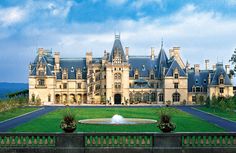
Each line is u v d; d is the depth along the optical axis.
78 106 152.75
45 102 187.00
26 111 117.06
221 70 186.00
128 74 185.25
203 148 36.03
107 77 184.38
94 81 191.12
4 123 75.12
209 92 183.38
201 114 101.62
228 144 36.28
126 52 199.50
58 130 60.44
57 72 197.50
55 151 36.19
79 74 197.50
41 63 188.50
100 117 88.50
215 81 183.75
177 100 184.00
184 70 194.75
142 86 189.12
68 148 36.19
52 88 188.50
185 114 101.00
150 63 198.00
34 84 187.12
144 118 85.00
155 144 36.16
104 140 36.97
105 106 152.12
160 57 197.62
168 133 36.22
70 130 37.97
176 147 36.03
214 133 36.47
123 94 184.62
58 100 196.12
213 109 125.06
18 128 64.31
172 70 184.88
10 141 36.81
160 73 192.62
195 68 193.00
